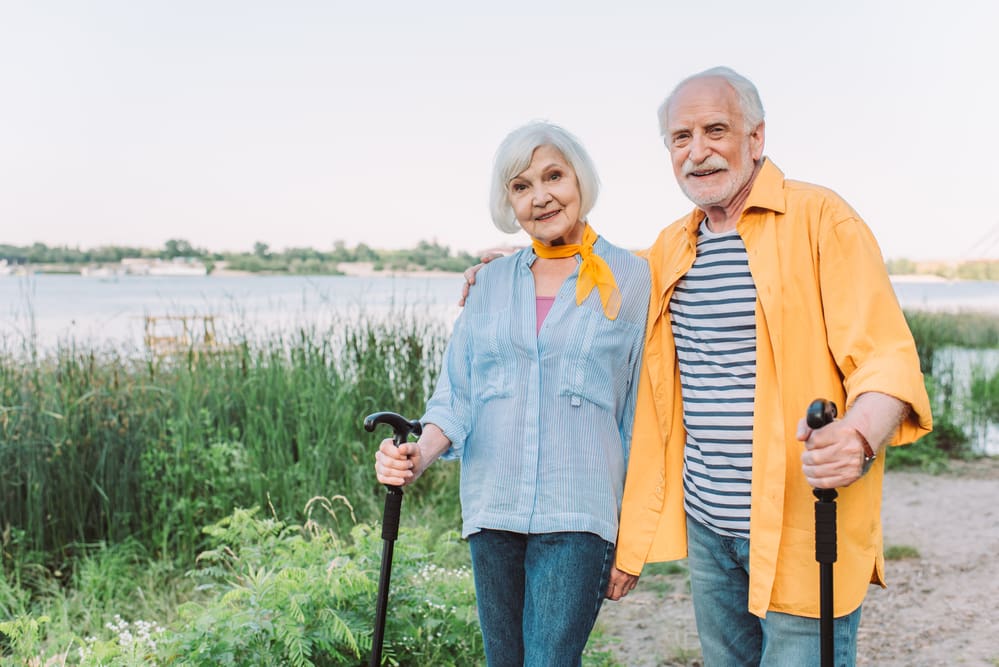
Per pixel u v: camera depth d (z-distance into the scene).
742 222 2.23
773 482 2.14
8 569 4.58
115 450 5.19
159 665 2.99
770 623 2.19
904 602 4.54
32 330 5.76
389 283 8.30
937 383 9.34
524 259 2.57
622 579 2.46
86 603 4.30
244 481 5.33
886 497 6.89
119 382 5.72
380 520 5.39
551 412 2.42
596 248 2.52
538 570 2.38
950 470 7.82
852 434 1.86
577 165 2.45
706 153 2.23
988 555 5.25
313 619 3.09
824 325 2.15
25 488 4.95
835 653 2.13
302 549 3.45
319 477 5.57
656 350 2.44
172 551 5.00
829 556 1.90
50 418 5.11
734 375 2.23
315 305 7.20
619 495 2.48
